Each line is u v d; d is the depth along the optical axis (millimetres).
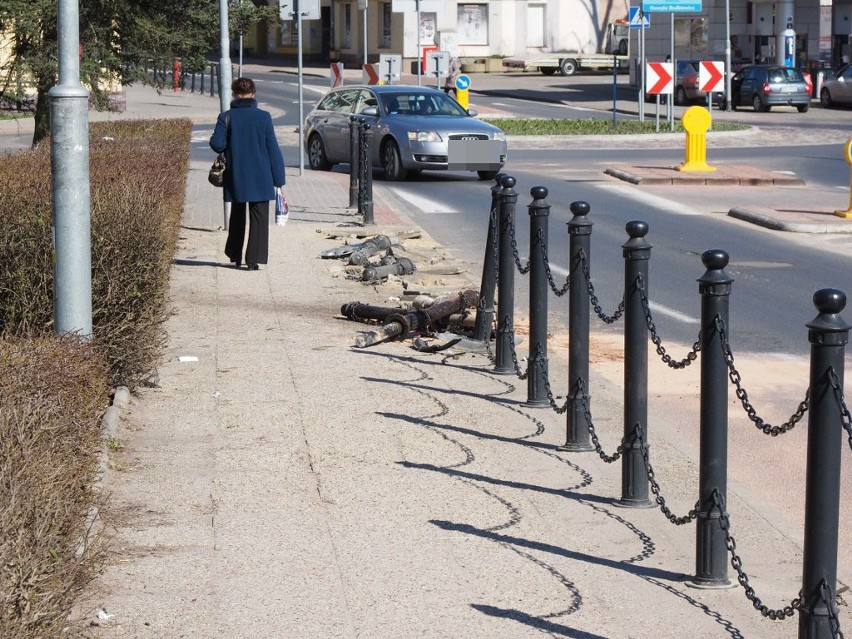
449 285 14992
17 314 9430
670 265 17594
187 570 6355
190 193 25016
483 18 85188
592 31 87875
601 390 10562
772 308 14586
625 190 27109
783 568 6652
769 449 9094
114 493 7461
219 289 14750
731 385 11031
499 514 7371
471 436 9008
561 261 17844
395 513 7328
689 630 5816
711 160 34344
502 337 10914
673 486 7973
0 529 4465
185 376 10516
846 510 7777
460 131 28969
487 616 5898
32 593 4547
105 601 5922
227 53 19609
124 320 9383
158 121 23688
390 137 29391
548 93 67375
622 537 7055
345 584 6238
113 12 28344
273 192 16031
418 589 6203
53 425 5672
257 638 5582
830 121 50469
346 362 11219
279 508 7348
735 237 20438
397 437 8906
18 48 28188
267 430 8969
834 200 25188
